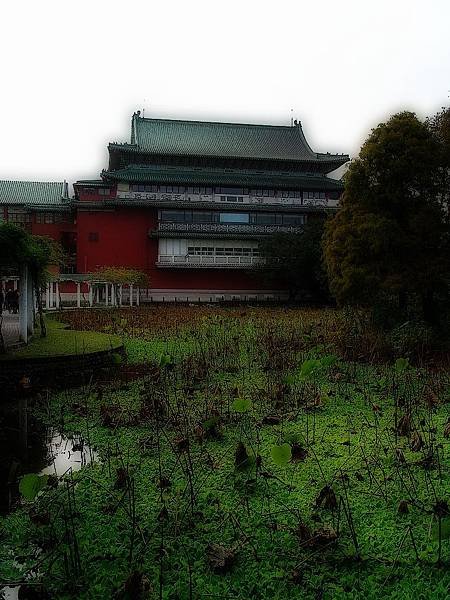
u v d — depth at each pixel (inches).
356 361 630.5
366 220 717.9
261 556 210.4
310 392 478.9
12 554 218.8
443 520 216.2
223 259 2237.9
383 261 717.3
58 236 2372.0
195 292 2250.2
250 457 289.6
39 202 2466.8
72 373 569.9
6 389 522.0
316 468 301.3
